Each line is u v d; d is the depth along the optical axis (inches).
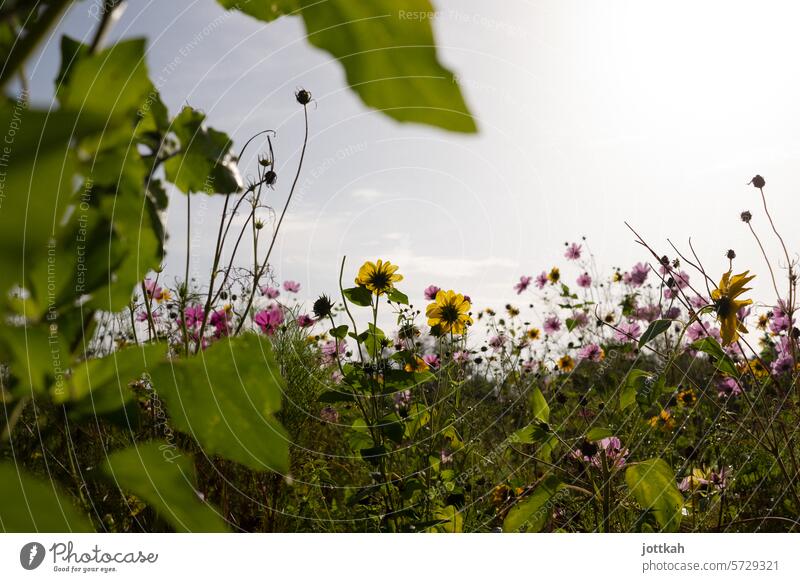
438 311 96.2
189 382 9.3
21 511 6.1
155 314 40.5
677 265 89.6
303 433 85.7
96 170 8.2
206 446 9.2
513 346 163.9
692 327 94.0
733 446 86.6
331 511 82.7
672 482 63.6
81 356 8.6
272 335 88.7
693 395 105.8
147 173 9.1
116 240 8.6
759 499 80.6
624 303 159.0
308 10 7.7
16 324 7.8
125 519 32.0
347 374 84.4
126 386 9.1
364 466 87.7
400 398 99.5
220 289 43.8
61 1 7.1
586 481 75.1
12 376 8.2
